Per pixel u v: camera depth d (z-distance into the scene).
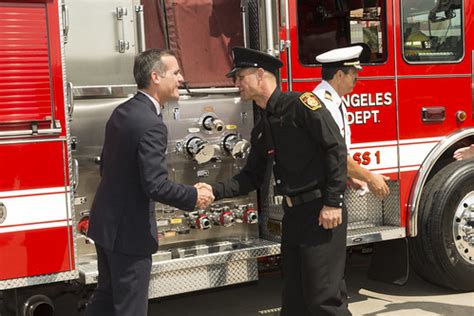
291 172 3.77
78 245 4.26
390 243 5.42
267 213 4.92
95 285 4.39
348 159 3.99
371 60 5.18
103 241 3.49
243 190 4.05
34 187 3.89
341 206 3.66
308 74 4.90
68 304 5.36
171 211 4.55
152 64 3.56
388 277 5.46
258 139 4.03
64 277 4.00
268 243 4.79
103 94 4.26
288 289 3.94
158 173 3.42
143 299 3.54
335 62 3.89
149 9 4.54
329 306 3.78
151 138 3.42
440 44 5.43
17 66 3.84
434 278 5.45
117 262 3.50
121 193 3.49
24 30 3.86
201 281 4.46
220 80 4.70
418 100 5.33
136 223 3.49
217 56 4.70
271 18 4.71
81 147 4.25
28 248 3.89
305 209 3.76
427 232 5.29
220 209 4.72
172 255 4.47
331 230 3.74
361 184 4.28
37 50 3.89
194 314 5.20
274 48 4.75
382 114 5.17
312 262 3.74
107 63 4.30
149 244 3.52
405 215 5.28
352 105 5.04
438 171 5.46
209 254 4.48
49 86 3.93
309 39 4.96
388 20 5.20
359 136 5.07
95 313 3.63
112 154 3.52
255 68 3.79
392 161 5.22
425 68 5.35
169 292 4.34
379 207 5.37
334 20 5.09
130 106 3.54
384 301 5.36
